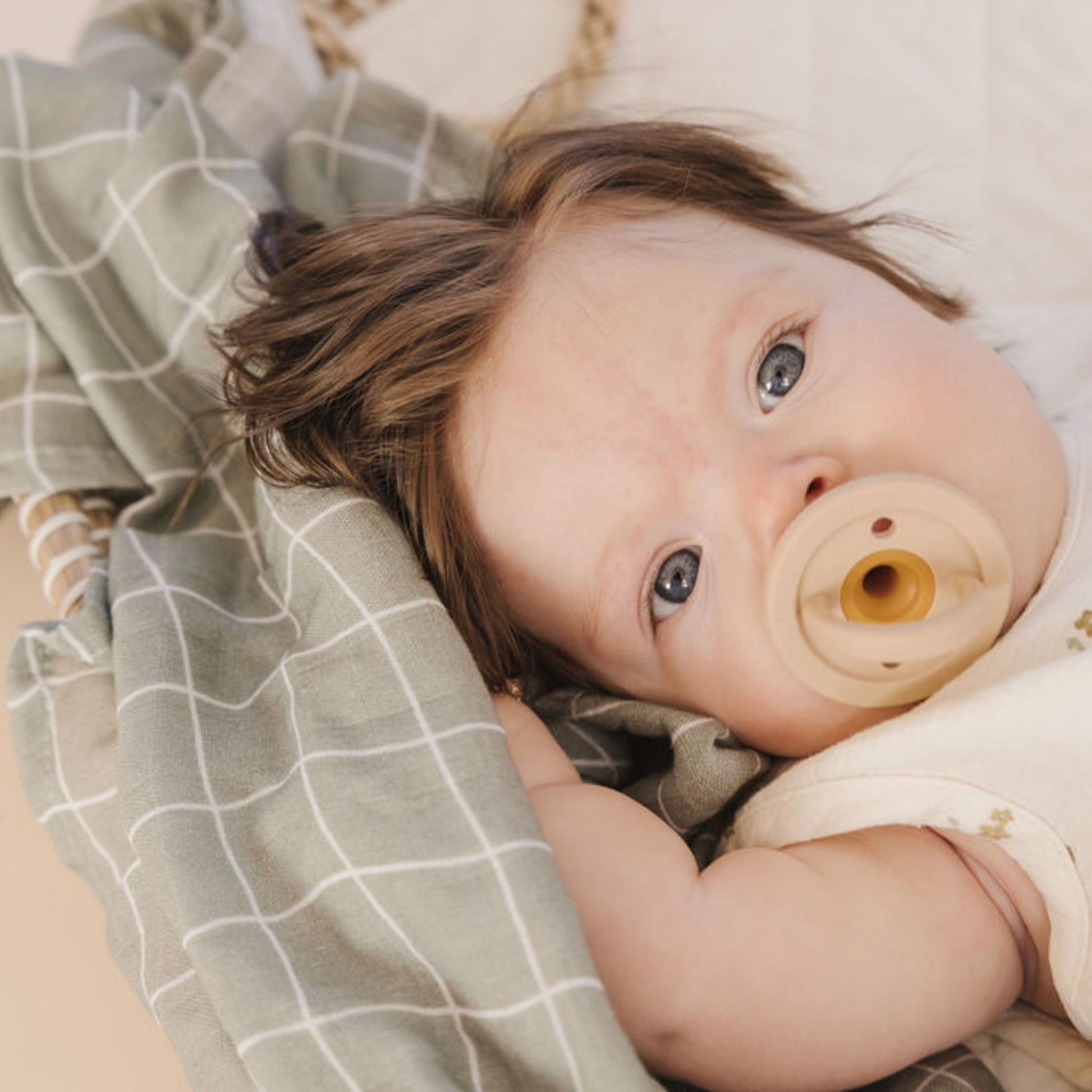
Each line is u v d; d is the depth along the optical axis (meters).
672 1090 0.75
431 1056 0.65
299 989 0.67
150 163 1.10
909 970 0.73
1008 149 1.31
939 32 1.38
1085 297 1.22
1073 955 0.74
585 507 0.84
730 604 0.81
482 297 0.88
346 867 0.71
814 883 0.74
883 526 0.75
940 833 0.78
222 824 0.75
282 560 0.87
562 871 0.73
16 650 0.93
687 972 0.71
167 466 1.05
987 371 0.84
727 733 0.85
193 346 1.08
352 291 0.95
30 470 1.02
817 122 1.35
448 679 0.76
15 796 0.95
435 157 1.26
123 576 0.92
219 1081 0.70
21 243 1.09
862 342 0.83
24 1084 0.81
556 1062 0.63
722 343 0.83
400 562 0.82
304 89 1.31
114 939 0.82
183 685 0.82
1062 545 0.83
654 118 1.29
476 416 0.87
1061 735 0.75
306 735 0.77
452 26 1.47
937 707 0.77
